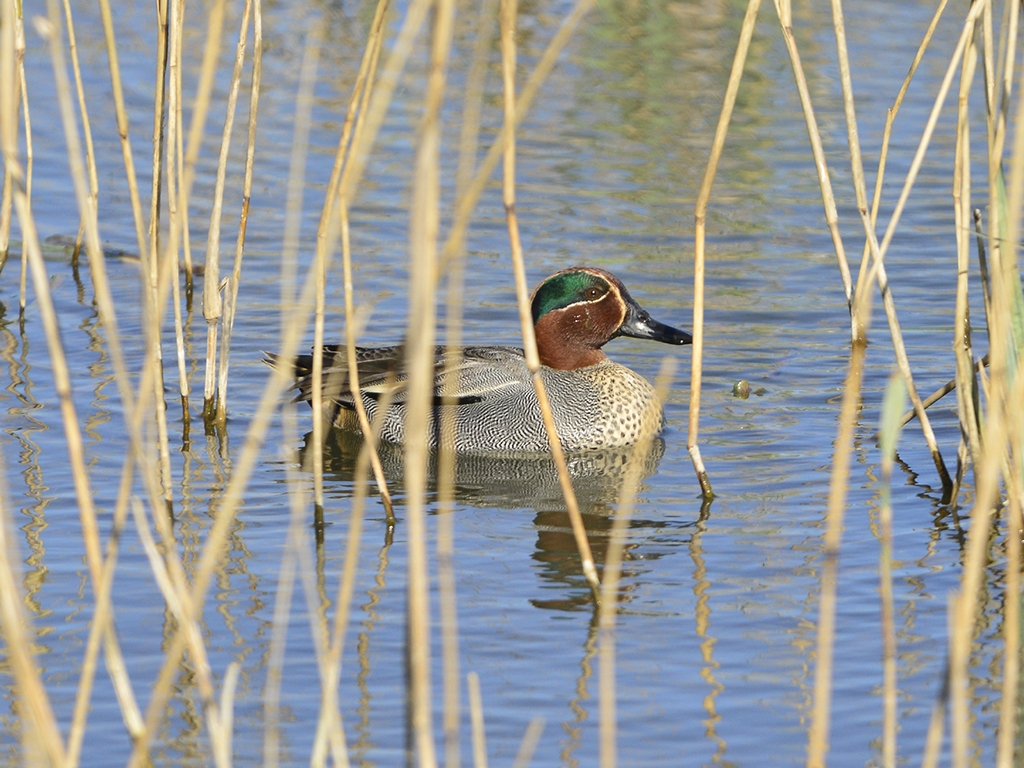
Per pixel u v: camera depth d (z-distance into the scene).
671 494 12.86
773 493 12.72
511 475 13.85
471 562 11.17
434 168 6.42
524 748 7.73
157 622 9.84
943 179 23.08
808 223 21.25
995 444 6.91
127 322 17.27
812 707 8.79
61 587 10.38
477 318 17.64
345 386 14.94
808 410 15.00
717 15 33.41
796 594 10.46
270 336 17.02
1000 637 9.62
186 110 26.06
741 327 17.42
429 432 14.78
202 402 15.15
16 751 8.05
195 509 12.12
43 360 15.89
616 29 32.22
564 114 26.56
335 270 19.27
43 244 19.98
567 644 9.66
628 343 17.75
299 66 28.95
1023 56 27.86
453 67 28.78
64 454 13.17
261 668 9.23
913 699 8.85
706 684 9.09
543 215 21.39
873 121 25.80
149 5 33.47
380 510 12.39
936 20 11.67
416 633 6.84
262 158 23.78
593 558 11.23
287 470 13.37
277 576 10.72
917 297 18.28
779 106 26.91
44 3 32.78
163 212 20.88
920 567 10.88
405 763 8.12
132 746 8.26
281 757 8.17
